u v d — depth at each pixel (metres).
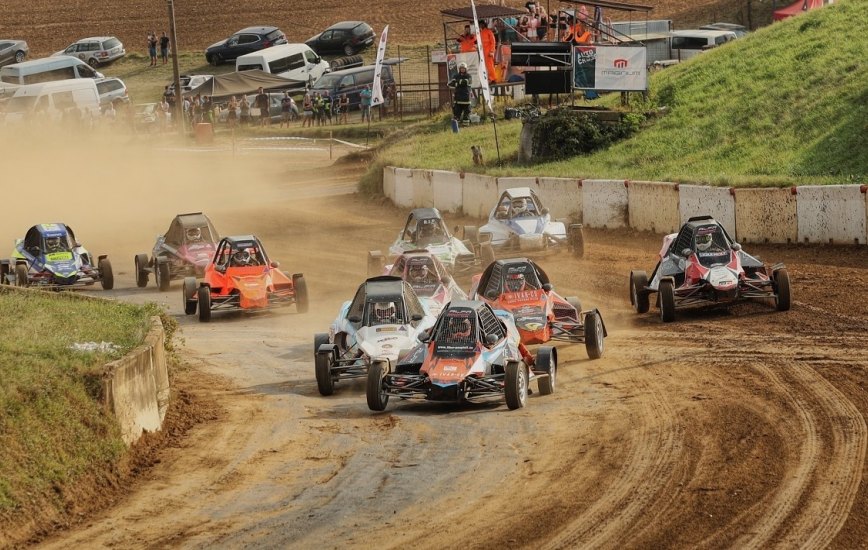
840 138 74.00
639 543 22.33
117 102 149.62
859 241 57.34
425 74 154.25
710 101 91.56
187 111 147.75
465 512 24.61
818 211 58.84
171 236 61.25
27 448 26.91
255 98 145.88
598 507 24.39
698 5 169.62
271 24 186.50
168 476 28.66
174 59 138.62
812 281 49.94
